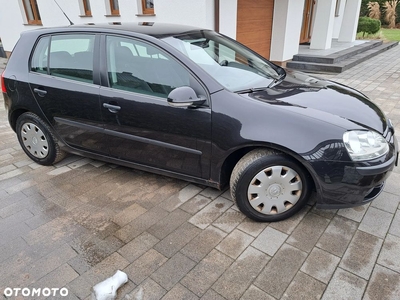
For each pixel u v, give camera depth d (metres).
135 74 2.69
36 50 3.22
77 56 2.96
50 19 8.87
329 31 9.17
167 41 2.63
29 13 9.72
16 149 4.06
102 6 7.43
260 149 2.35
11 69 3.36
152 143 2.72
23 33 3.39
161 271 2.08
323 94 2.59
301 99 2.44
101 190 3.03
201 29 3.20
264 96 2.41
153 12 6.61
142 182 3.14
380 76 7.21
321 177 2.18
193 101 2.30
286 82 2.82
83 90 2.91
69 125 3.14
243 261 2.13
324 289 1.90
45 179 3.27
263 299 1.86
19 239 2.40
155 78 2.61
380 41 11.96
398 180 2.97
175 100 2.26
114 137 2.92
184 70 2.50
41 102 3.19
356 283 1.93
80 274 2.08
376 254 2.14
